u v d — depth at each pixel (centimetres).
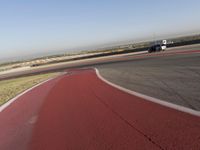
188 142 468
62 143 559
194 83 1089
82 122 704
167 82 1232
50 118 809
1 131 745
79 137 582
